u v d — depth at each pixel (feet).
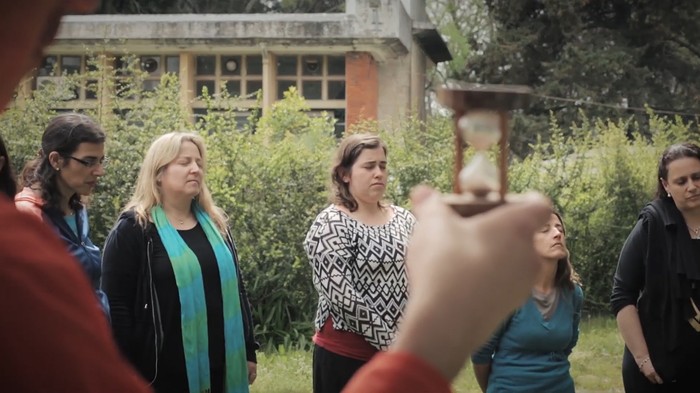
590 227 36.63
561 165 37.09
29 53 2.31
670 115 67.72
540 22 70.03
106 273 13.75
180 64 61.93
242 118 61.87
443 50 76.38
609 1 69.56
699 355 15.03
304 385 25.31
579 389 25.61
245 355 14.47
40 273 2.15
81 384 2.14
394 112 65.16
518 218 2.64
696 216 15.14
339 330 14.71
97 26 59.31
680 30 68.28
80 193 13.60
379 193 15.05
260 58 62.69
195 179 14.24
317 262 14.76
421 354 2.49
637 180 36.86
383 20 60.08
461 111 3.07
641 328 15.53
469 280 2.55
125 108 32.81
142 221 13.88
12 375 2.06
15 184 12.18
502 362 14.48
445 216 2.69
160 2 77.36
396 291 14.65
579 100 64.39
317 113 63.00
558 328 14.37
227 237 14.87
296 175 30.91
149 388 2.36
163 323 13.69
